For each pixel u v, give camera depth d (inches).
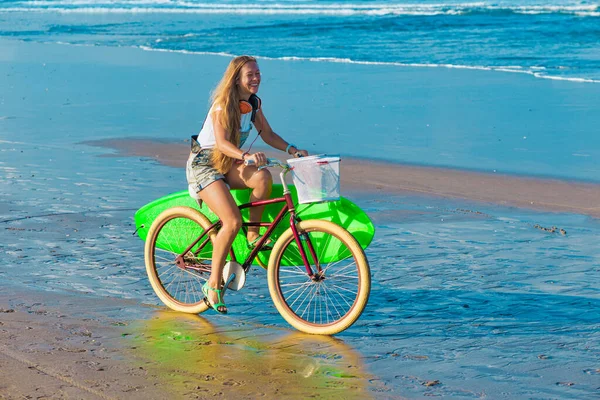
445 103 661.9
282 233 203.6
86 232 290.7
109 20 1921.8
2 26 1754.4
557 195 377.4
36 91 751.7
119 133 537.6
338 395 152.4
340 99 689.0
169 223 215.9
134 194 355.6
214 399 148.6
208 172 196.7
